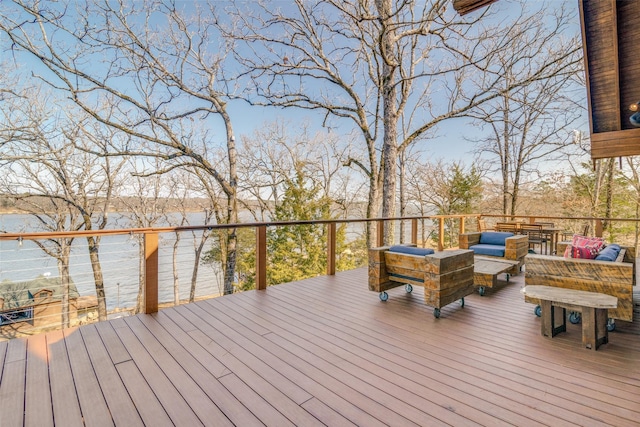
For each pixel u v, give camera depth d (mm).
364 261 18391
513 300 3854
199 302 3736
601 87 3512
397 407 1826
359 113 11141
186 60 11297
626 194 13320
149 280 3338
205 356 2430
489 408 1812
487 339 2744
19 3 8906
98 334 2811
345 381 2098
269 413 1779
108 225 13648
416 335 2828
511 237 5234
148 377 2141
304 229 15062
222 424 1695
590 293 2744
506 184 14992
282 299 3867
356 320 3188
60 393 1963
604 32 3436
